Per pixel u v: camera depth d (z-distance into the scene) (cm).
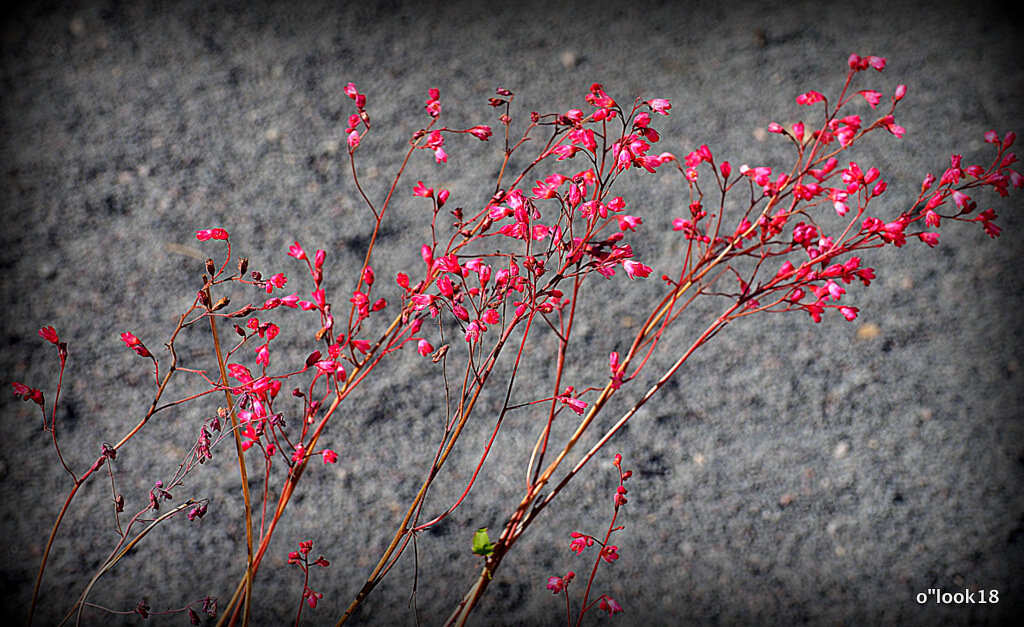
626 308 141
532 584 138
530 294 127
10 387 140
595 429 140
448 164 144
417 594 138
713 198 143
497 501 139
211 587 138
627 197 143
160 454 140
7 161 143
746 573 138
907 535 138
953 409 140
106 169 143
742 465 140
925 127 143
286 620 138
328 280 142
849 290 142
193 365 141
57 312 141
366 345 127
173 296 142
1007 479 139
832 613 138
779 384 141
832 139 126
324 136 144
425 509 139
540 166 144
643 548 138
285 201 143
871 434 140
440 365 141
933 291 142
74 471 139
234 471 139
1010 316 141
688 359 141
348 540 139
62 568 138
